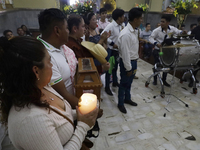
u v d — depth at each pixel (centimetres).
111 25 287
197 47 255
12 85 52
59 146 57
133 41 207
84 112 75
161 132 210
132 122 229
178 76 378
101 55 136
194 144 192
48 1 717
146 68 440
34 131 51
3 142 181
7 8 576
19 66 50
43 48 56
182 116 243
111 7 821
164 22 316
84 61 120
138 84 346
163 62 279
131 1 834
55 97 77
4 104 57
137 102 279
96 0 800
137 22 200
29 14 711
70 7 417
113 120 232
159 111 255
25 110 53
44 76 59
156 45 325
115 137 201
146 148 185
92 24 247
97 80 100
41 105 57
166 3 730
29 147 53
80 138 70
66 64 108
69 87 115
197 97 294
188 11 339
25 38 54
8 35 338
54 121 59
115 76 323
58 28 96
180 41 254
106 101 280
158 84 345
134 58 221
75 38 148
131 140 197
